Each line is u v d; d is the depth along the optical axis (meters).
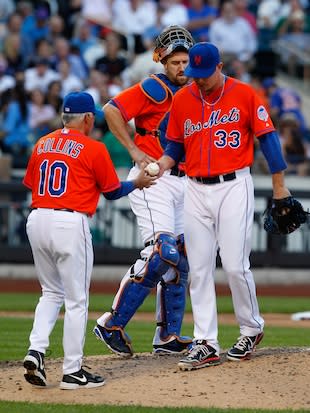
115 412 21.34
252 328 25.98
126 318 27.75
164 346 28.73
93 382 24.03
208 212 25.34
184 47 27.80
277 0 80.44
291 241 60.97
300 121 69.88
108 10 74.69
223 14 73.56
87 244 23.92
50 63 68.38
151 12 74.19
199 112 25.11
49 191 23.81
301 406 22.23
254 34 76.00
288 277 61.12
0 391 23.89
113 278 59.50
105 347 32.81
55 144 24.12
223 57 73.25
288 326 41.47
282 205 25.03
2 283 57.81
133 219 59.41
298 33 79.12
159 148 28.30
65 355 23.94
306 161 64.06
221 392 23.39
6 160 60.44
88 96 24.52
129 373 25.50
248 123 24.97
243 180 25.08
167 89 28.03
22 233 58.75
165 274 28.38
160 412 21.33
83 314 23.91
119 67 67.88
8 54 69.62
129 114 27.95
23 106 63.50
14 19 70.25
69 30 73.50
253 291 25.59
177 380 24.47
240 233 25.02
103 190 24.17
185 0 77.12
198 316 25.62
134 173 28.47
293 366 25.36
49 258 24.05
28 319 42.28
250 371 25.06
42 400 22.97
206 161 25.03
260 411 21.47
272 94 70.12
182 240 28.52
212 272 25.73
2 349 31.98
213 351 25.50
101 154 23.94
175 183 28.14
